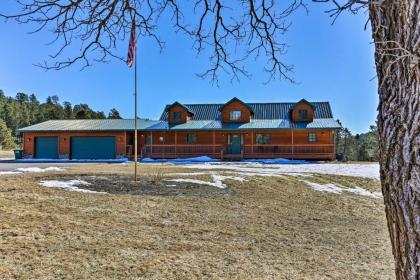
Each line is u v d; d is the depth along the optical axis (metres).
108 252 4.66
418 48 1.59
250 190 10.30
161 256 4.61
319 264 4.63
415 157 1.59
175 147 26.81
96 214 6.61
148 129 26.42
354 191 11.42
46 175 10.90
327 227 6.84
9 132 50.97
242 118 27.03
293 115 26.66
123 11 3.69
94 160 25.41
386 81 1.71
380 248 5.49
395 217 1.67
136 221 6.38
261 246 5.32
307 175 13.83
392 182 1.68
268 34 4.06
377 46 1.77
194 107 29.66
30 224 5.63
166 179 11.28
